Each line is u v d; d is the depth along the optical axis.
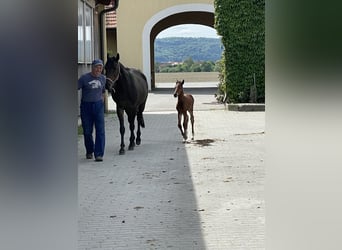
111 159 8.46
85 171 7.53
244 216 5.12
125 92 8.75
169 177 7.04
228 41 17.11
